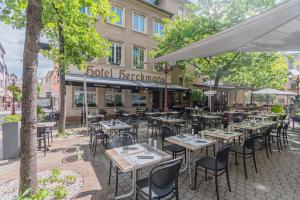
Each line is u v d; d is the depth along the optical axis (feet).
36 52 9.34
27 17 9.07
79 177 14.65
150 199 8.89
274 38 15.99
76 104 44.04
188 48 17.26
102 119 37.91
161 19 61.05
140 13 55.88
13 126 18.98
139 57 56.39
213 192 12.86
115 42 50.60
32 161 9.53
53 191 12.12
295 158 19.94
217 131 19.49
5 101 102.78
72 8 20.83
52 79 80.53
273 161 18.98
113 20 13.37
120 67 50.85
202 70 44.83
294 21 12.01
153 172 8.81
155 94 61.36
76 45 26.02
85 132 32.22
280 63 59.06
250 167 17.31
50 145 24.04
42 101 78.43
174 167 9.55
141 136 30.42
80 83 36.19
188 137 16.51
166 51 43.29
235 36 13.76
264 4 31.22
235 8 32.89
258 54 37.22
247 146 15.99
